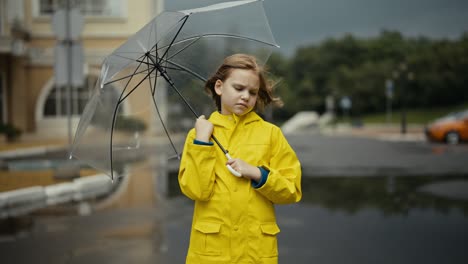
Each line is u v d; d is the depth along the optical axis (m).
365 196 9.52
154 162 15.41
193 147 2.39
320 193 9.96
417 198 9.18
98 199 9.24
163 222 7.18
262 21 2.96
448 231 6.51
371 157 17.92
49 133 24.84
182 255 5.42
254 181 2.39
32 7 24.83
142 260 5.24
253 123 2.54
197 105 2.96
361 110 65.31
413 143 25.44
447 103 59.53
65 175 11.27
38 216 7.65
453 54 59.06
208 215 2.43
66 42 10.96
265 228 2.42
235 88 2.44
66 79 10.99
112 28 25.08
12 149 18.53
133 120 3.07
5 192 8.93
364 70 65.12
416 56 60.84
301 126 49.94
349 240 6.06
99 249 5.69
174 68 2.85
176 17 2.60
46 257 5.39
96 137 2.81
